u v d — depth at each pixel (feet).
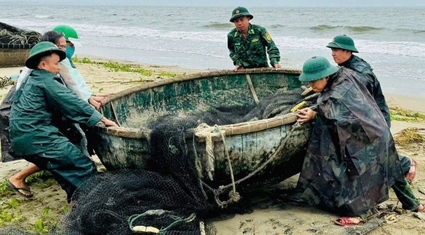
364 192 14.58
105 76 49.49
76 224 13.80
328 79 15.10
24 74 16.24
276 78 24.03
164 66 61.41
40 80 15.25
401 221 15.31
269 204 16.92
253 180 15.67
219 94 24.04
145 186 14.53
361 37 89.30
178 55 74.74
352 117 14.29
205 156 14.24
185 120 15.25
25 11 344.28
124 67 57.98
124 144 14.88
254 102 24.17
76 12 307.17
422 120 31.78
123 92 20.24
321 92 15.33
